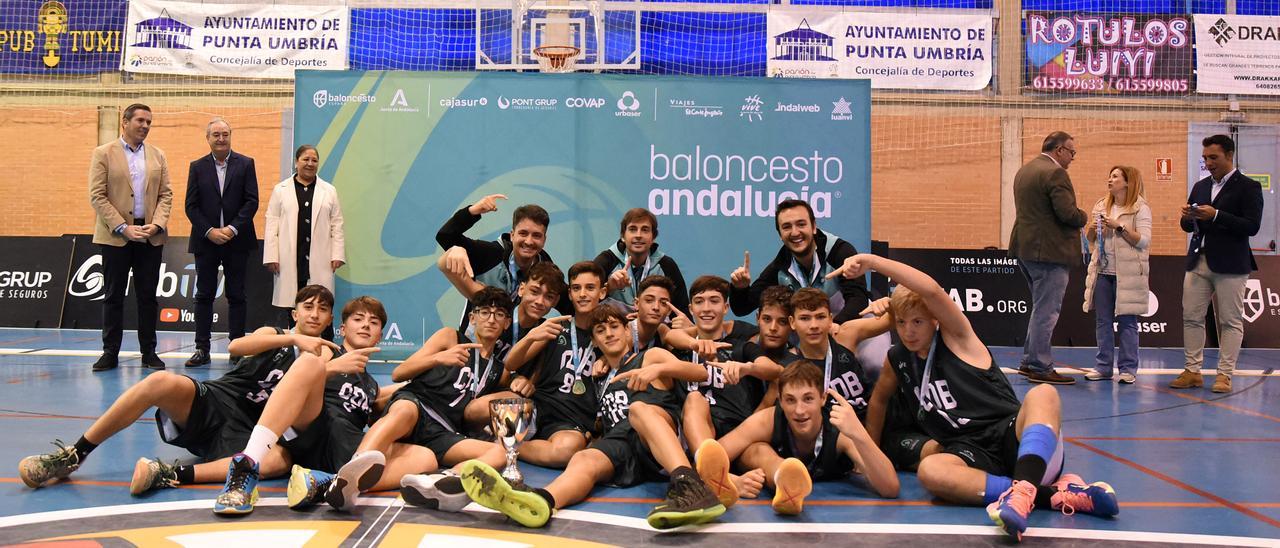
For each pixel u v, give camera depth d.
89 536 2.71
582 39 8.80
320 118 6.90
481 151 6.94
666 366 3.60
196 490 3.27
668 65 11.41
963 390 3.48
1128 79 11.63
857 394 3.86
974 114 11.80
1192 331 6.43
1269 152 11.56
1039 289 6.72
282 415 3.15
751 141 6.93
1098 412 5.42
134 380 6.02
